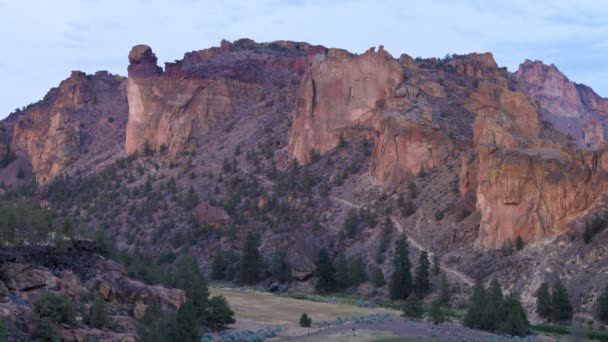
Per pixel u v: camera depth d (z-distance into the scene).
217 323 132.00
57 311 101.12
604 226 161.25
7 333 93.06
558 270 157.62
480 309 136.88
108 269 121.88
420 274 170.12
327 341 120.69
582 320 142.75
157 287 125.44
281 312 153.88
